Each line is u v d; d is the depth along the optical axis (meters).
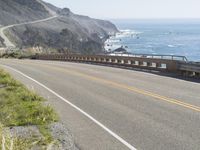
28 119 12.14
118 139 10.27
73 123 12.23
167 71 30.19
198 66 25.20
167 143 9.85
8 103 15.24
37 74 30.42
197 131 11.07
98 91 19.91
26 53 76.12
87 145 9.70
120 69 34.75
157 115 13.35
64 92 19.77
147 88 20.78
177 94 18.34
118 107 15.06
